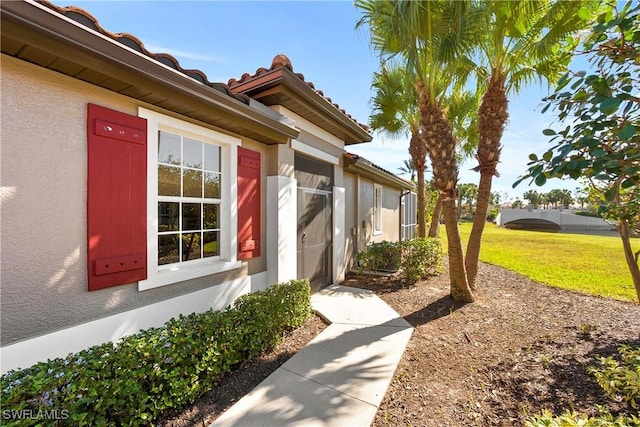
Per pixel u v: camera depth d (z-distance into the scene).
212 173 4.39
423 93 5.25
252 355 3.42
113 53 2.52
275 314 3.87
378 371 3.23
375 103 9.64
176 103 3.34
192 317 3.09
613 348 3.81
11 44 2.16
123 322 3.13
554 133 1.86
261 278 5.14
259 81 4.66
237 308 3.62
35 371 2.10
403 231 15.14
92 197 2.85
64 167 2.67
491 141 5.88
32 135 2.47
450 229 5.66
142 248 3.29
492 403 2.81
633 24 1.74
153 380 2.42
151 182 3.38
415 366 3.41
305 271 6.20
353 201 9.23
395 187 13.60
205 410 2.62
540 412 2.66
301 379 3.07
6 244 2.36
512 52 5.40
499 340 4.14
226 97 3.64
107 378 2.16
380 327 4.47
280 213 5.18
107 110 2.96
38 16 2.06
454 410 2.70
